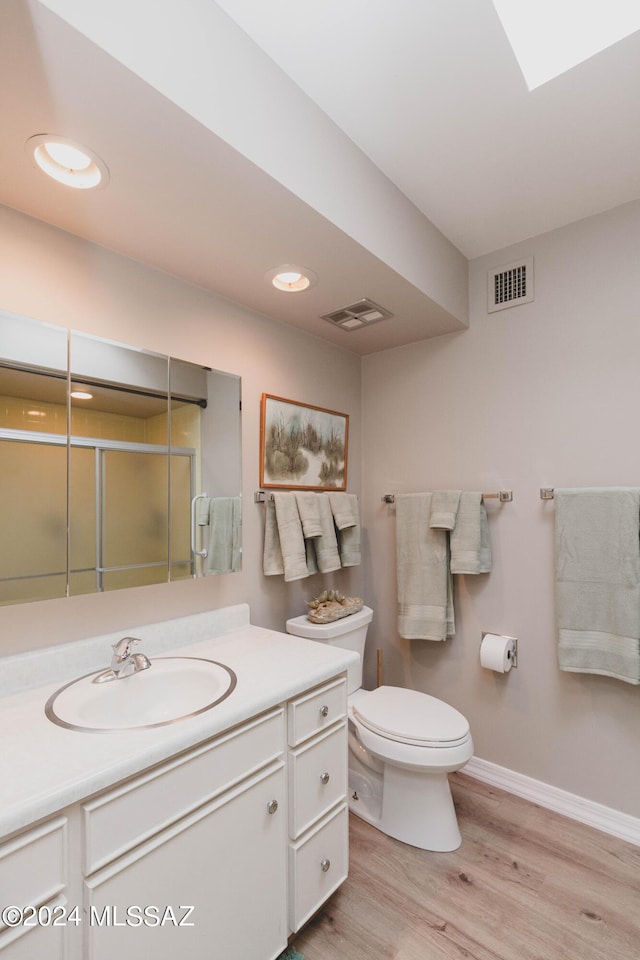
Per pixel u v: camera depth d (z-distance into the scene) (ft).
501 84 4.23
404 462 8.10
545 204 6.00
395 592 8.16
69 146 3.53
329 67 4.07
